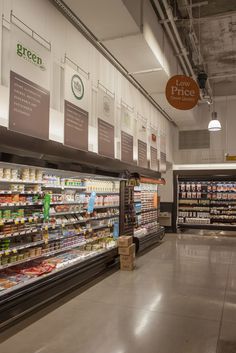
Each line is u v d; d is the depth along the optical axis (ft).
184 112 33.86
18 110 11.82
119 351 10.36
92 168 18.21
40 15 13.94
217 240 35.06
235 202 40.24
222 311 13.98
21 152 12.36
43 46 13.37
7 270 14.69
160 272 20.70
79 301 14.96
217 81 37.40
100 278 18.97
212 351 10.38
